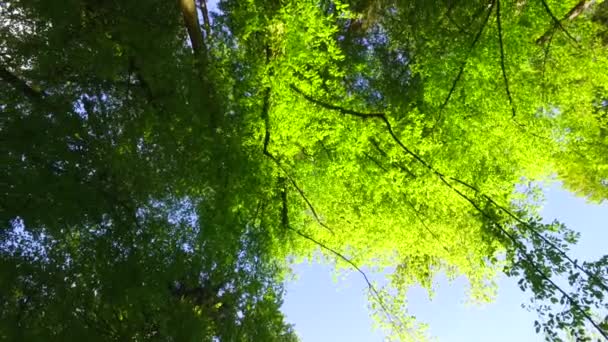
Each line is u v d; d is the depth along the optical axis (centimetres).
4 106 770
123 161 773
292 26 685
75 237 761
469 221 927
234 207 720
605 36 1087
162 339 748
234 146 727
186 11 717
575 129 944
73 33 802
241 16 720
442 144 832
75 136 759
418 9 945
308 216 895
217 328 842
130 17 842
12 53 771
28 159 715
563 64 895
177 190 790
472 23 869
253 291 750
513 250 671
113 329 748
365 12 1016
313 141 729
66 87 812
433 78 830
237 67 738
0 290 664
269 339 768
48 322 682
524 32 810
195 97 752
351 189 871
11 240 698
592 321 542
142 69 824
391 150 768
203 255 763
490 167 906
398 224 927
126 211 785
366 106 860
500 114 842
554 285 597
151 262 742
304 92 715
